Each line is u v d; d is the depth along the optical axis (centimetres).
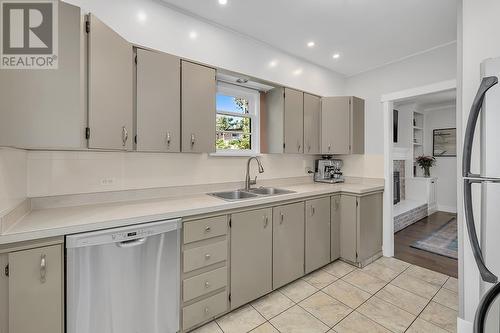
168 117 180
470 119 111
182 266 159
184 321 159
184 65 189
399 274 249
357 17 210
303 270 236
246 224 192
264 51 256
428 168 542
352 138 297
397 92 290
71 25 125
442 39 245
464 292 151
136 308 141
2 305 107
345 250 275
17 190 133
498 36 137
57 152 162
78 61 127
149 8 186
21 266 110
